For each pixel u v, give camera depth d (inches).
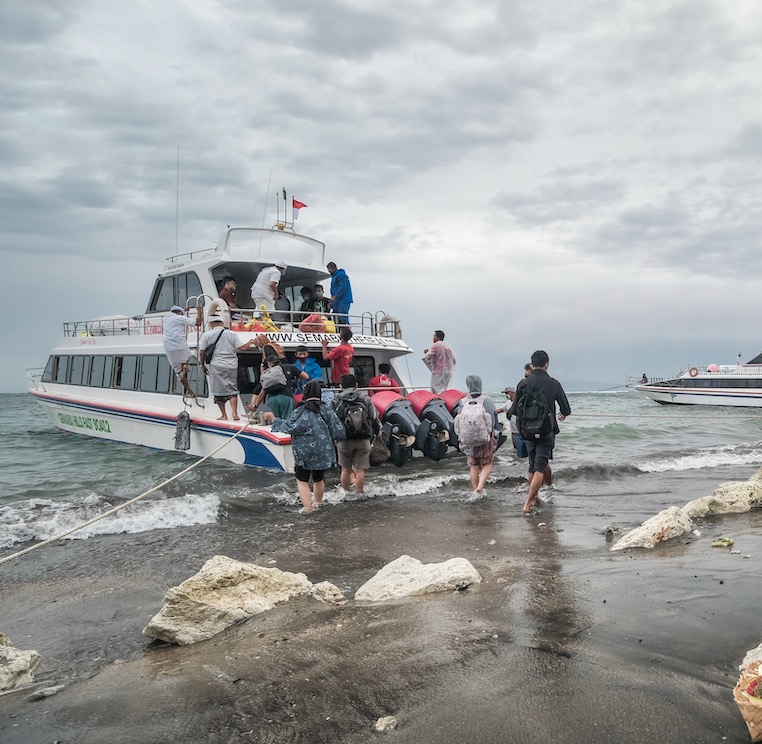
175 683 132.5
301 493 334.6
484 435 352.5
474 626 151.7
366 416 368.2
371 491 378.6
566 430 791.1
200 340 466.0
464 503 348.8
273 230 564.7
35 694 133.2
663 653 129.6
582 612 156.8
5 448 589.0
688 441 704.4
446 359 557.0
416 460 488.1
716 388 1485.0
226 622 169.5
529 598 171.3
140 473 451.2
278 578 193.6
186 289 561.3
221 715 116.3
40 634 178.1
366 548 261.9
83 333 709.3
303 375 442.9
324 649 144.6
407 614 165.2
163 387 548.7
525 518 307.9
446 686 120.2
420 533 283.6
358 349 527.2
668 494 368.2
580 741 99.1
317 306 574.9
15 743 111.0
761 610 154.3
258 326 484.1
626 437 745.6
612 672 121.3
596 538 260.4
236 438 445.7
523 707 110.0
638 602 162.7
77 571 239.6
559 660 128.1
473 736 102.3
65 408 686.5
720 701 109.3
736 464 495.5
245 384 496.7
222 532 297.9
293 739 106.4
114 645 167.5
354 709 114.9
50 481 429.7
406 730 106.0
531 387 317.7
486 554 240.8
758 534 248.1
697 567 196.4
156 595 211.5
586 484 406.0
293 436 334.0
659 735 99.5
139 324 615.2
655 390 1571.1
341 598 189.2
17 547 277.4
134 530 303.1
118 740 109.9
